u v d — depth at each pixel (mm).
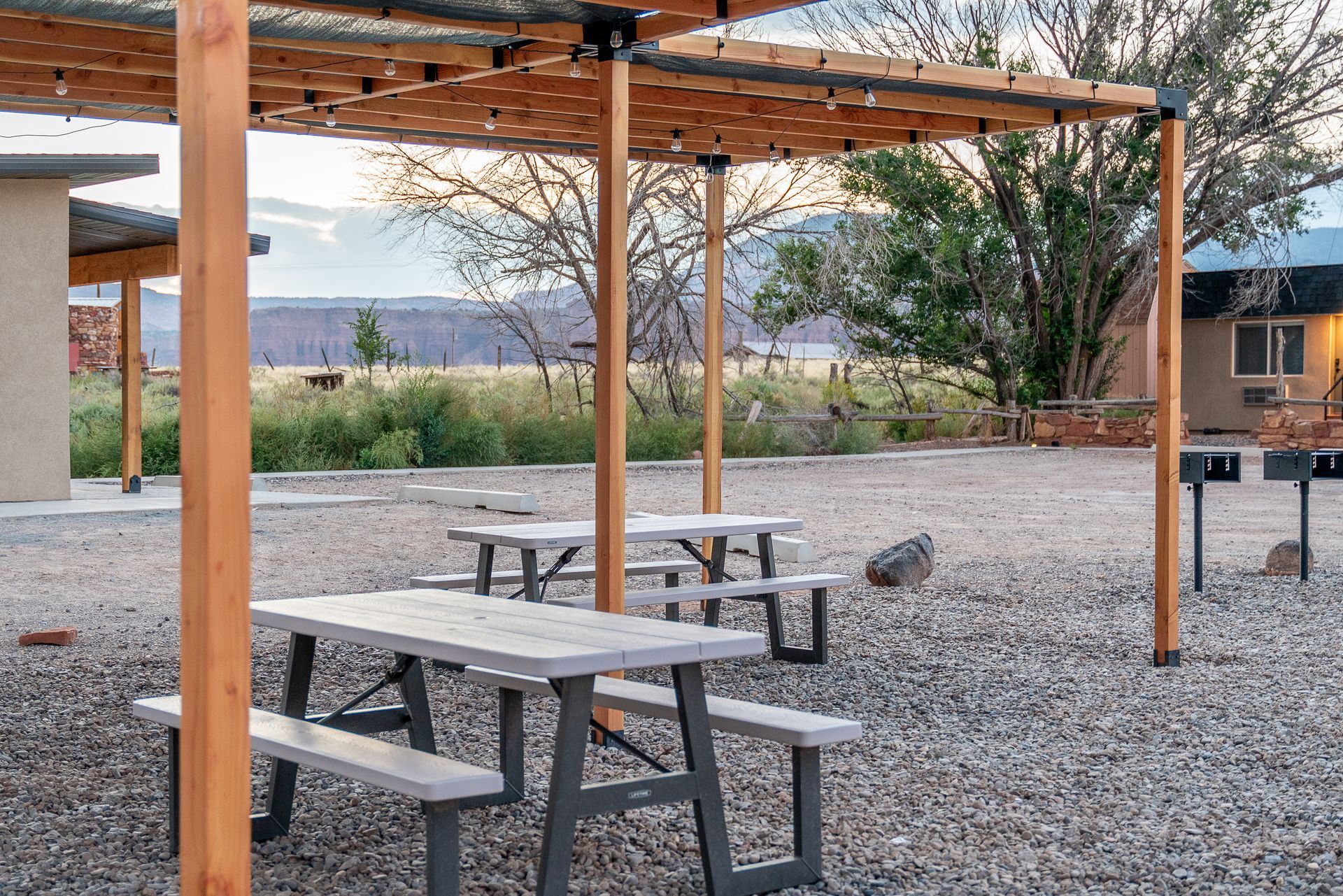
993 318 25938
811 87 6398
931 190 24688
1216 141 23547
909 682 5727
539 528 6199
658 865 3438
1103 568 9164
